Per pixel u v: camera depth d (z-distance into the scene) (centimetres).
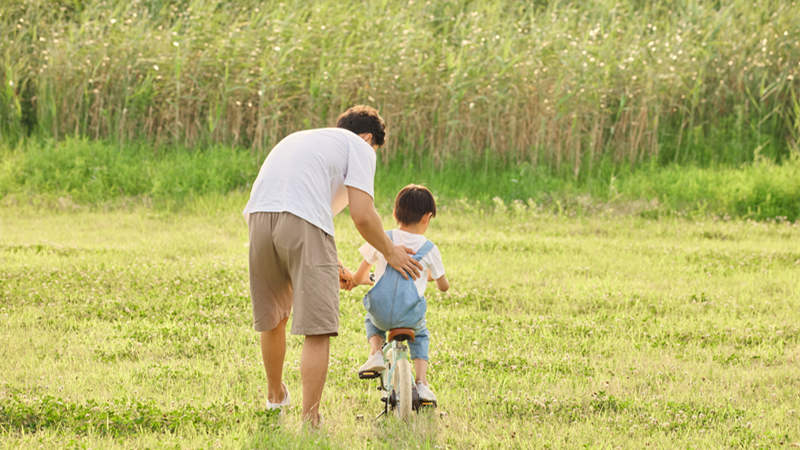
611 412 837
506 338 1139
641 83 2828
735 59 3008
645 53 2917
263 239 754
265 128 2778
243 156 2673
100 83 2844
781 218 2281
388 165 2788
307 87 2847
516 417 832
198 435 746
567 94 2683
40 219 2162
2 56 2975
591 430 782
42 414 770
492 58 2877
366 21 3056
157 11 3366
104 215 2248
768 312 1315
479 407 855
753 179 2423
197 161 2606
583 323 1222
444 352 1057
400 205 873
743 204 2386
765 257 1759
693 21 3291
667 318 1272
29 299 1284
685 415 821
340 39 2917
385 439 759
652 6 3603
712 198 2434
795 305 1352
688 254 1803
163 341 1086
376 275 827
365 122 853
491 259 1733
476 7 3419
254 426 768
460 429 791
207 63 2838
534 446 744
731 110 2991
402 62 2822
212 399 858
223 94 2794
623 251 1839
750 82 2983
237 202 2411
